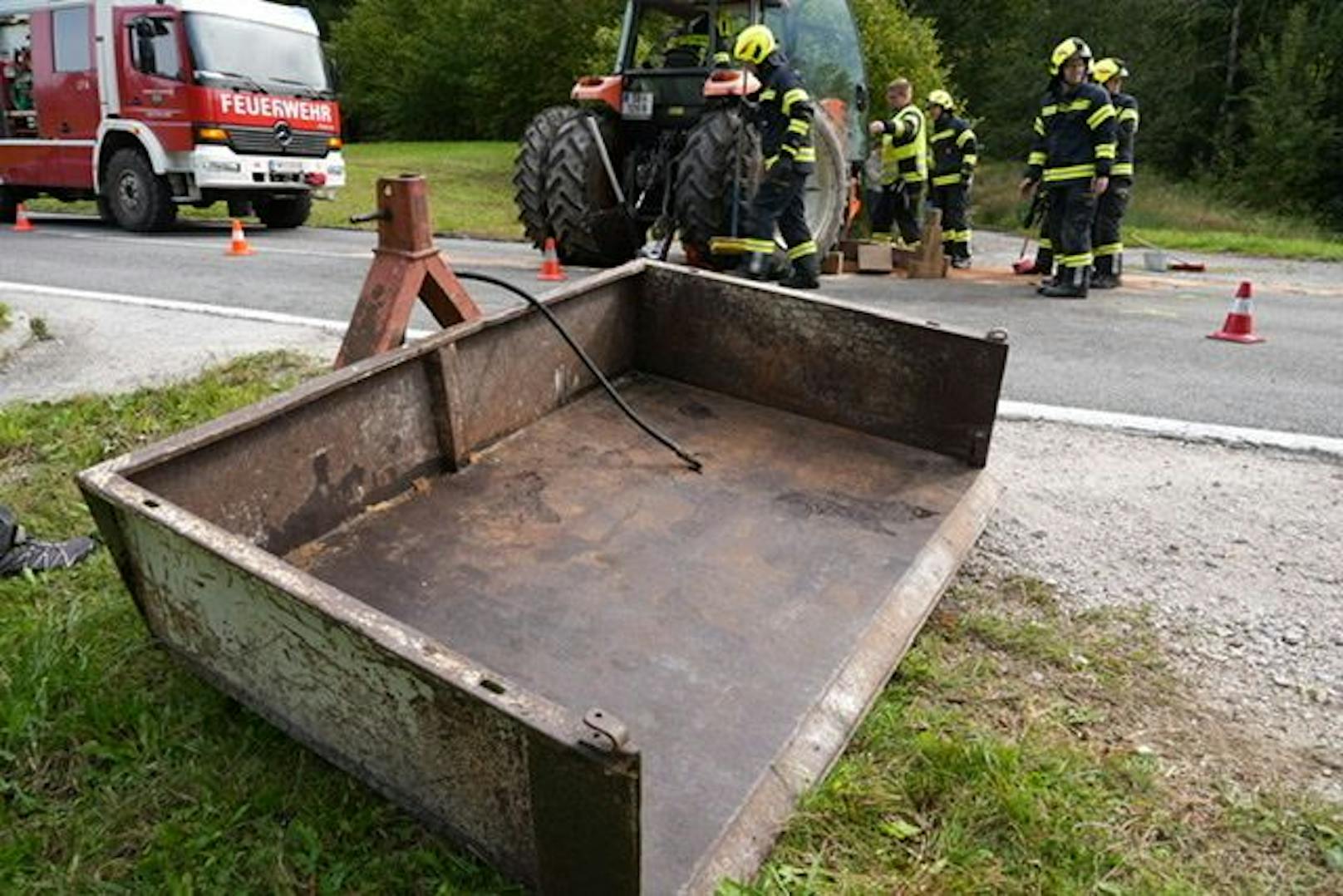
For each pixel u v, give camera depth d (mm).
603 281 3135
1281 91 20906
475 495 2619
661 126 7035
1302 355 5027
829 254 7531
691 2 6793
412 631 1395
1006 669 2234
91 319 5641
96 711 2014
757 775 1717
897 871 1653
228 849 1694
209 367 4586
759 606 2203
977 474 2834
